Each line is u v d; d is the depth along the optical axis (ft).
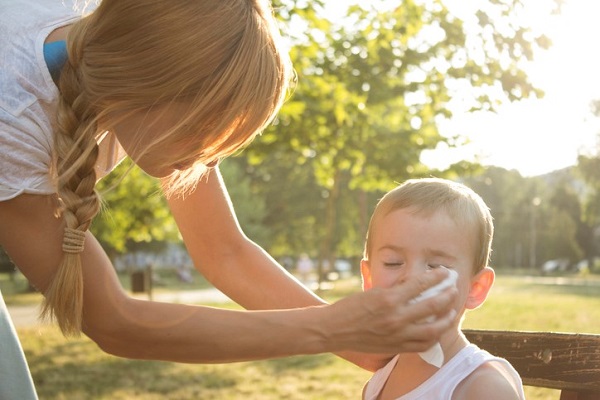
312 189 142.20
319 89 36.99
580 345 6.65
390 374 6.67
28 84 5.77
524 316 45.14
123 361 31.99
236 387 25.46
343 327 5.41
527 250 279.69
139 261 192.85
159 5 5.51
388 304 5.31
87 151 5.66
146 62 5.49
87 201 5.71
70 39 5.78
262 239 142.82
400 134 48.11
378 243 6.38
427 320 5.36
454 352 6.20
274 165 146.30
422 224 6.18
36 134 5.77
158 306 5.76
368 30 35.81
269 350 5.51
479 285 6.41
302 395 23.85
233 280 7.54
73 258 5.62
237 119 5.72
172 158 5.79
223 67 5.53
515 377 6.12
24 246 5.76
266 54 5.75
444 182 6.56
